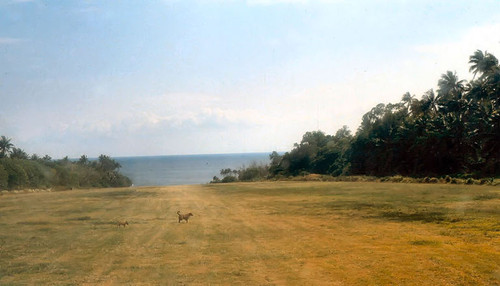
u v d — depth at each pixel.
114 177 120.81
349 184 49.94
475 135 57.75
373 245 12.05
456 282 8.05
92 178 107.38
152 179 152.12
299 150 99.50
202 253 11.66
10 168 69.81
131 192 46.28
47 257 11.56
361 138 78.81
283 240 13.42
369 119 84.56
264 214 21.52
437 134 61.22
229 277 8.97
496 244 11.52
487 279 8.16
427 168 63.16
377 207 22.62
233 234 15.02
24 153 103.75
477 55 64.69
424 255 10.47
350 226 16.06
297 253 11.27
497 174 50.84
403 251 11.06
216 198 34.44
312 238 13.62
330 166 89.75
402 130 70.81
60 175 86.62
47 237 15.22
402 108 81.06
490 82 61.25
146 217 21.45
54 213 24.52
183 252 11.87
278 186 50.91
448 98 70.75
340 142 98.38
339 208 22.92
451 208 20.62
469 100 66.75
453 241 12.20
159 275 9.29
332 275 8.88
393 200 26.22
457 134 60.69
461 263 9.49
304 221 18.06
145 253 11.87
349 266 9.61
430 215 18.33
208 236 14.71
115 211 25.11
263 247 12.32
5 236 15.55
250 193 39.50
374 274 8.84
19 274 9.66
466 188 34.50
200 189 49.38
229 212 23.08
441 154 60.97
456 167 60.38
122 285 8.55
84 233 16.12
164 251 12.09
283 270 9.45
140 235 15.32
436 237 12.97
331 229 15.45
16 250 12.69
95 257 11.45
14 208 28.92
